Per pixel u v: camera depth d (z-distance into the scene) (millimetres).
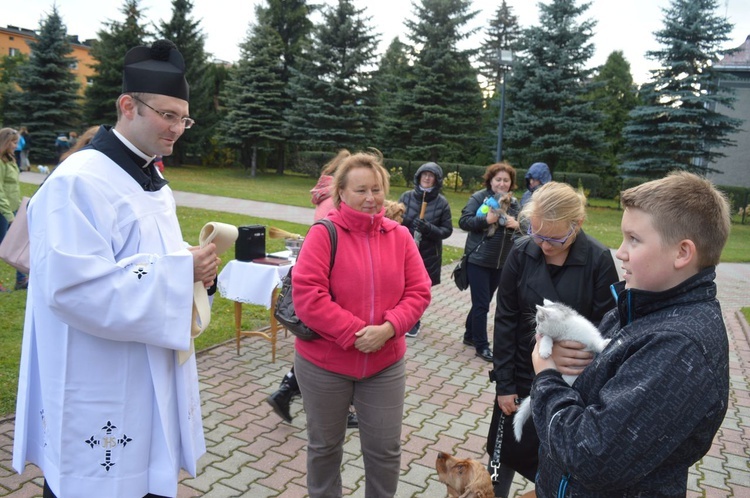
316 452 2623
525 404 2016
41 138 30172
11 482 3105
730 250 16297
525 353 2584
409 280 2709
